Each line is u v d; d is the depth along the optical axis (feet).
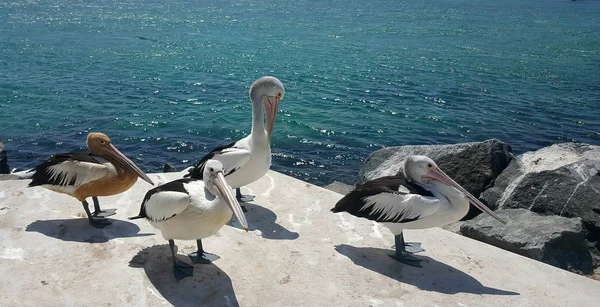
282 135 63.87
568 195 35.45
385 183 22.33
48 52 114.21
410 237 24.45
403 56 123.75
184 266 20.44
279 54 121.08
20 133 61.87
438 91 89.61
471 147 40.81
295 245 22.93
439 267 21.95
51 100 76.02
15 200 25.64
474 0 354.95
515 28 191.52
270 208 26.43
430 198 20.81
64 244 21.88
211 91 84.99
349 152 59.62
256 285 19.90
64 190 22.85
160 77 94.07
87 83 87.20
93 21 174.19
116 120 68.03
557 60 125.18
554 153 40.45
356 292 19.85
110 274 19.92
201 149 59.67
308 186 29.04
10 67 97.55
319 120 70.18
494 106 81.35
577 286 21.65
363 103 79.71
